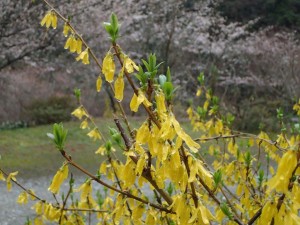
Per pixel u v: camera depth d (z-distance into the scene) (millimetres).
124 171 1394
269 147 2559
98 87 1492
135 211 1486
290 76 14734
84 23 14594
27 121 15281
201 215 1215
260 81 16531
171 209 1453
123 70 1309
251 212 2008
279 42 18672
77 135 13008
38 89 16469
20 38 13539
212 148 2902
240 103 15938
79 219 2105
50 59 14719
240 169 2180
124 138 1599
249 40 19500
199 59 18453
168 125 1168
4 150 11727
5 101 15609
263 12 22750
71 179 1948
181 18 18078
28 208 7113
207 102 2955
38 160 10867
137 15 16906
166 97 1243
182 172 1224
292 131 2496
